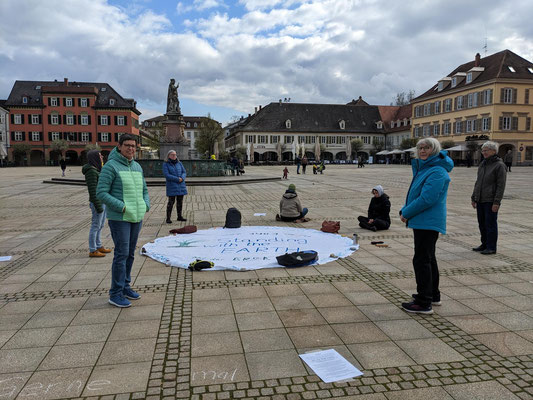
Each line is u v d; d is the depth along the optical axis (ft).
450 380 9.83
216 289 16.28
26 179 93.20
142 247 22.62
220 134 230.48
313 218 33.73
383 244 23.76
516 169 128.26
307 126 248.93
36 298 15.42
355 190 59.16
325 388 9.50
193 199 47.96
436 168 13.19
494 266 19.44
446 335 12.23
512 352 11.21
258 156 245.65
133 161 14.96
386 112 264.11
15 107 228.63
